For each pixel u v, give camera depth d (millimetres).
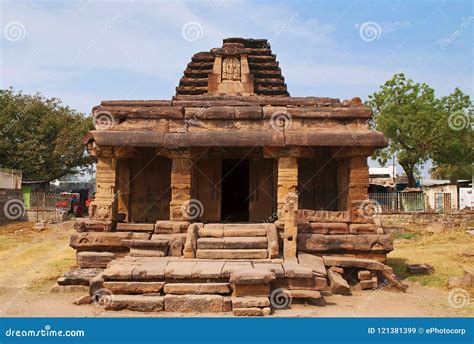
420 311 10367
